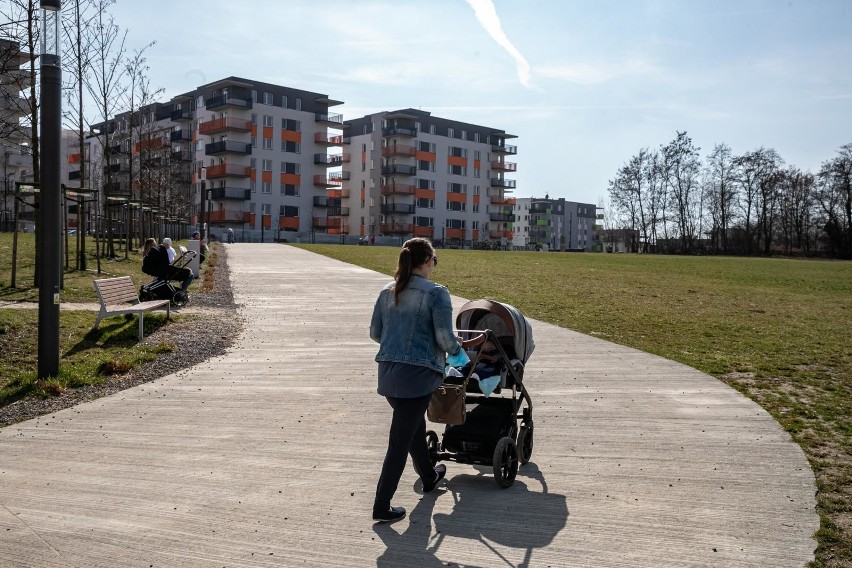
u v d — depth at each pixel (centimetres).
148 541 427
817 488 513
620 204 10056
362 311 1560
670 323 1492
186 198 7150
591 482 532
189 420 707
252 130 9188
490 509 481
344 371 949
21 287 1638
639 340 1243
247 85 8975
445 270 2953
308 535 437
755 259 6800
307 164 9738
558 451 610
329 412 738
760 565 394
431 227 11194
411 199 10944
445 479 547
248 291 1944
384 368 455
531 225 18438
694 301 2041
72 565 395
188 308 1554
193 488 518
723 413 734
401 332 455
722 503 486
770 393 831
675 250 9831
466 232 11712
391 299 466
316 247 4950
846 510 472
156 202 4941
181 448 615
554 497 502
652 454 599
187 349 1087
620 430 672
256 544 423
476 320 591
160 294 1525
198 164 9531
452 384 510
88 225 4481
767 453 598
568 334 1284
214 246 4675
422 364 449
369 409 750
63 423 695
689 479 536
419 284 459
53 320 838
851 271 4509
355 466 569
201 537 433
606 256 6162
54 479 535
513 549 416
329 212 10162
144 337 1155
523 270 3203
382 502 451
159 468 562
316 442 634
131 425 688
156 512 472
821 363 1032
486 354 564
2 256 2328
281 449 613
